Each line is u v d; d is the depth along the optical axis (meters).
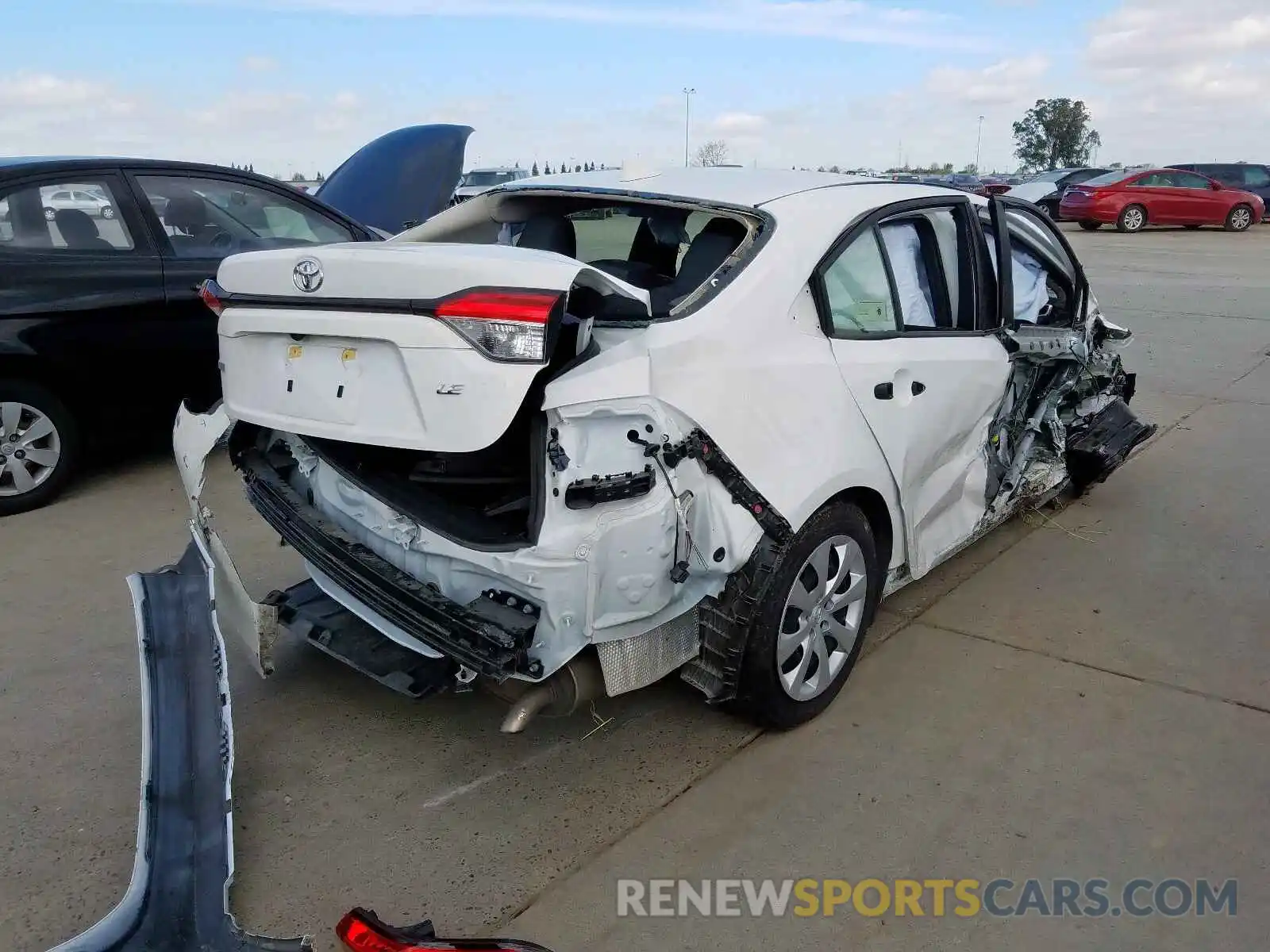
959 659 3.75
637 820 2.82
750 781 3.00
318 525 3.01
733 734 3.24
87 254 5.12
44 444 5.17
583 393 2.54
